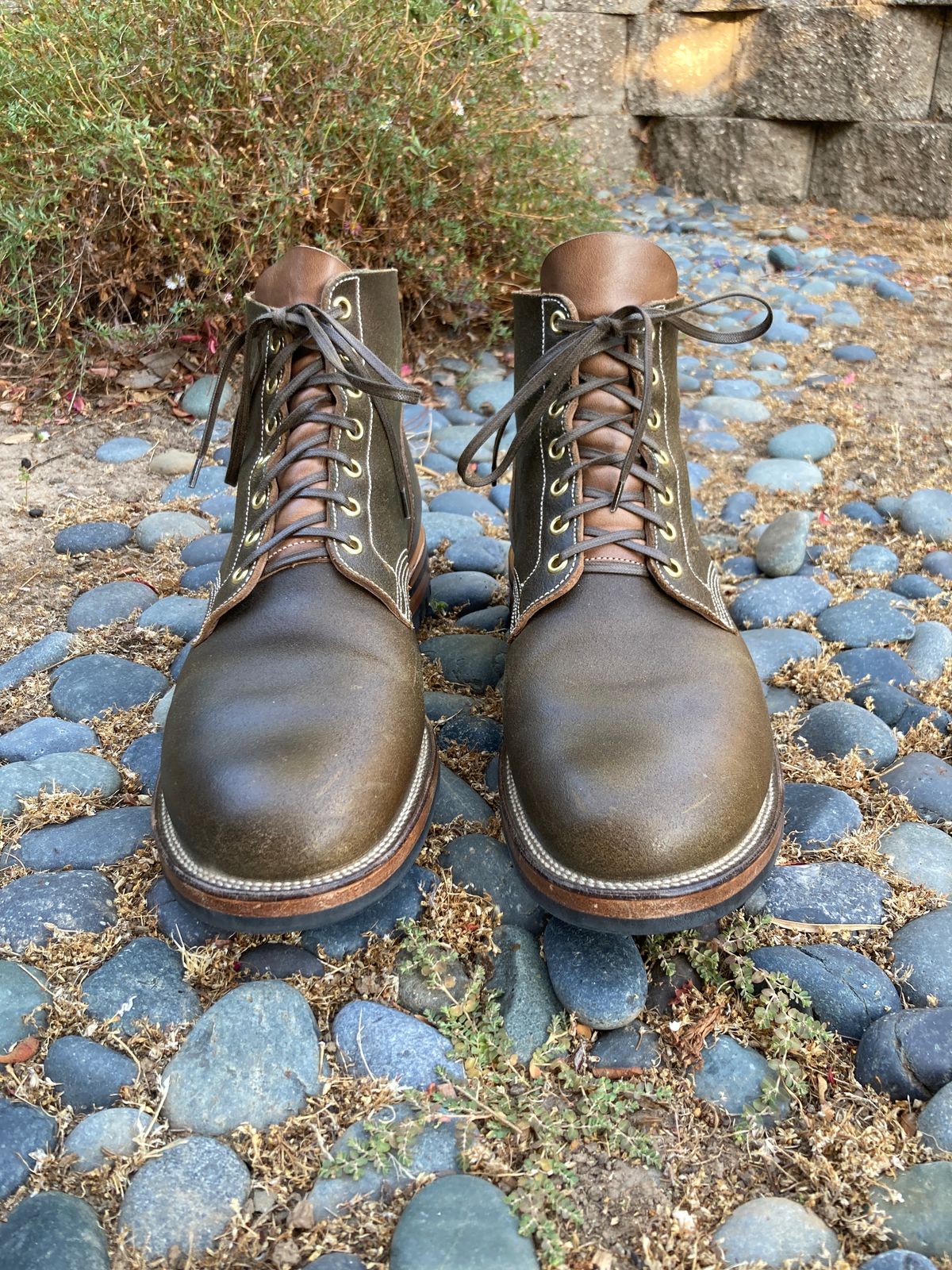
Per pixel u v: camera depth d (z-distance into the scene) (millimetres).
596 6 1518
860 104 1491
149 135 792
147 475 781
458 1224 301
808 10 1465
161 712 515
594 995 363
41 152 814
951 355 1019
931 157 1481
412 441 849
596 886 346
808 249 1365
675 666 400
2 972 372
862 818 453
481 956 389
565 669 405
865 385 954
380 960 388
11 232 835
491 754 489
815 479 773
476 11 1012
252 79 825
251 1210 312
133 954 383
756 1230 300
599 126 1599
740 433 867
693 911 346
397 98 880
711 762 361
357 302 452
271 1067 344
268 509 436
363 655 404
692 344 1049
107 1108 336
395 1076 347
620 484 429
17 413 857
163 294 918
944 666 552
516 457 506
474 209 982
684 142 1618
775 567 645
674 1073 350
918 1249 297
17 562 662
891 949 391
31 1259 286
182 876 354
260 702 376
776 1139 331
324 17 871
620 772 353
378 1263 298
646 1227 306
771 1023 364
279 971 382
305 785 345
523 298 479
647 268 451
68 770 469
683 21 1536
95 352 921
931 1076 339
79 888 409
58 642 569
